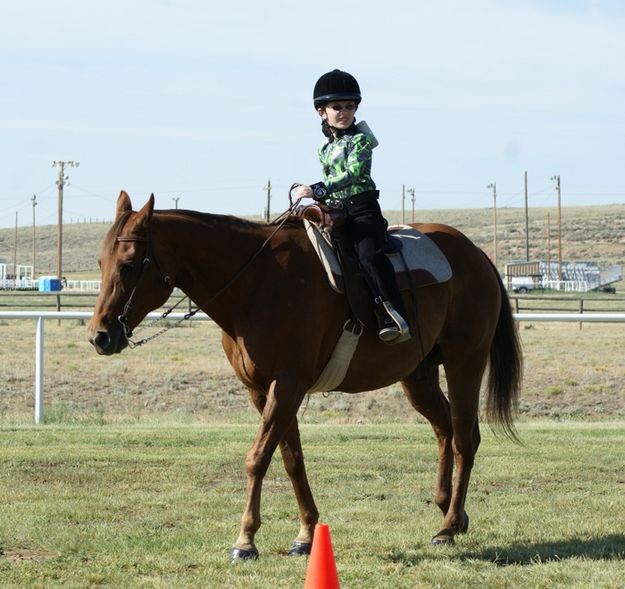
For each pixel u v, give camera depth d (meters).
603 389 19.28
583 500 9.21
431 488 9.79
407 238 8.05
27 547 7.37
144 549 7.25
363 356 7.50
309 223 7.30
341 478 10.24
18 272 113.81
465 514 7.92
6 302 45.50
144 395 18.81
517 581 6.46
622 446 12.34
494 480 10.22
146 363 22.48
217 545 7.34
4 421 15.23
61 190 74.38
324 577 5.72
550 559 7.11
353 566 6.80
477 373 8.20
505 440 12.84
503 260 117.06
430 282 7.84
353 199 7.48
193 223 7.00
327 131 7.68
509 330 8.61
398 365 7.69
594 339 29.97
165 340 29.66
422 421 16.56
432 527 8.11
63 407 17.30
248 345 6.93
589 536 7.84
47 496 9.18
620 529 8.09
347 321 7.30
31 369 21.11
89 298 51.34
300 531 7.40
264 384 7.07
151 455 11.41
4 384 19.28
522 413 17.72
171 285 6.92
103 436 12.92
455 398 8.11
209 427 14.32
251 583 6.31
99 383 19.64
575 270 83.88
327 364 7.37
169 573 6.66
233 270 6.98
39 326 15.13
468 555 7.23
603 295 67.44
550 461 11.24
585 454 11.69
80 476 10.14
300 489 7.34
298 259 7.11
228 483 9.98
